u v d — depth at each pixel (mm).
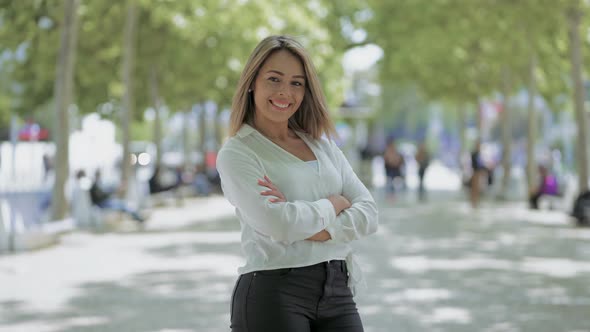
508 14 19688
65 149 17391
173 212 24188
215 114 38688
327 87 27938
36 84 23141
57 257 13398
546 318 8125
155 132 28812
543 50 23422
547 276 10977
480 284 10281
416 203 27375
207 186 33156
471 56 31594
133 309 8695
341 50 30875
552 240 15680
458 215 22109
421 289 9883
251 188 3256
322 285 3299
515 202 27969
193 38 22984
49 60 21875
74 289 10094
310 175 3396
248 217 3266
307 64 3406
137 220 18984
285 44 3389
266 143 3381
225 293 9711
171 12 22344
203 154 36406
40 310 8695
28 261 12898
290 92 3377
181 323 7922
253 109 3482
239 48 22922
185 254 13648
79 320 8125
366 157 39906
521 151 58062
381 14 30688
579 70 19594
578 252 13695
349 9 32094
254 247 3320
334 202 3381
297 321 3242
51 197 17641
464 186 35969
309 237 3262
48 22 20094
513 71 26984
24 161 16734
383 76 36906
